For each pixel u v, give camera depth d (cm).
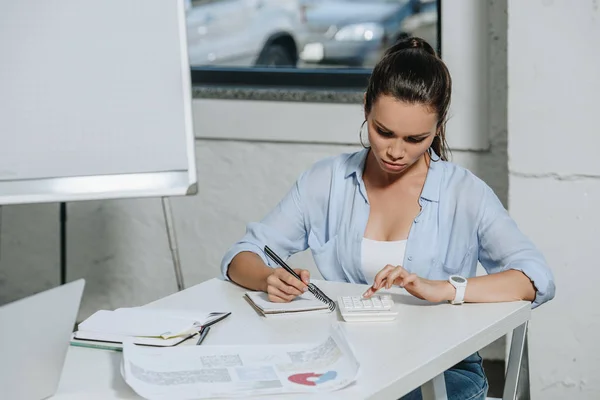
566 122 274
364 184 214
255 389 139
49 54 222
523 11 272
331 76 339
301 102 331
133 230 367
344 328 171
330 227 216
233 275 203
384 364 152
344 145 329
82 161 226
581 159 275
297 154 337
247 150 345
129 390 143
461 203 205
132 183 229
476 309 182
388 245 209
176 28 229
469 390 194
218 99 343
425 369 153
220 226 355
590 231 277
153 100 230
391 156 192
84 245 375
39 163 223
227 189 351
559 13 269
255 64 358
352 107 323
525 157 280
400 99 185
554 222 280
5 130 221
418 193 209
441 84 188
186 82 230
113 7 226
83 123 226
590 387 285
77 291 141
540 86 275
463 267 207
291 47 352
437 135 212
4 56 219
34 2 221
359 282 213
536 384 291
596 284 279
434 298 182
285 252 219
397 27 339
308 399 137
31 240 383
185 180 231
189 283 364
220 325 175
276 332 170
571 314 283
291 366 149
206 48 363
